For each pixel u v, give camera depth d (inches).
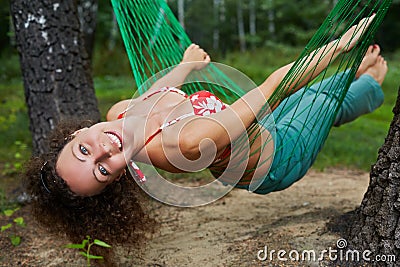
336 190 146.3
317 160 189.3
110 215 89.2
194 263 97.4
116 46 644.7
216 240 106.7
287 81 81.4
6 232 127.4
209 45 890.1
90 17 293.4
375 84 104.8
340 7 79.0
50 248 116.9
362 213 87.5
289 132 94.6
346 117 104.0
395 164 81.2
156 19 110.7
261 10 845.8
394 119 84.7
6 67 462.9
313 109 97.8
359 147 211.9
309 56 85.7
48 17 143.6
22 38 145.0
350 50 86.6
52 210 86.9
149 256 103.9
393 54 566.3
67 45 146.1
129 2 104.7
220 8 908.6
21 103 328.8
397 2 639.1
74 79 147.3
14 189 161.5
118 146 76.9
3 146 225.1
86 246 90.3
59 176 78.6
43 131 146.1
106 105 316.8
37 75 144.7
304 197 138.1
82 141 77.2
